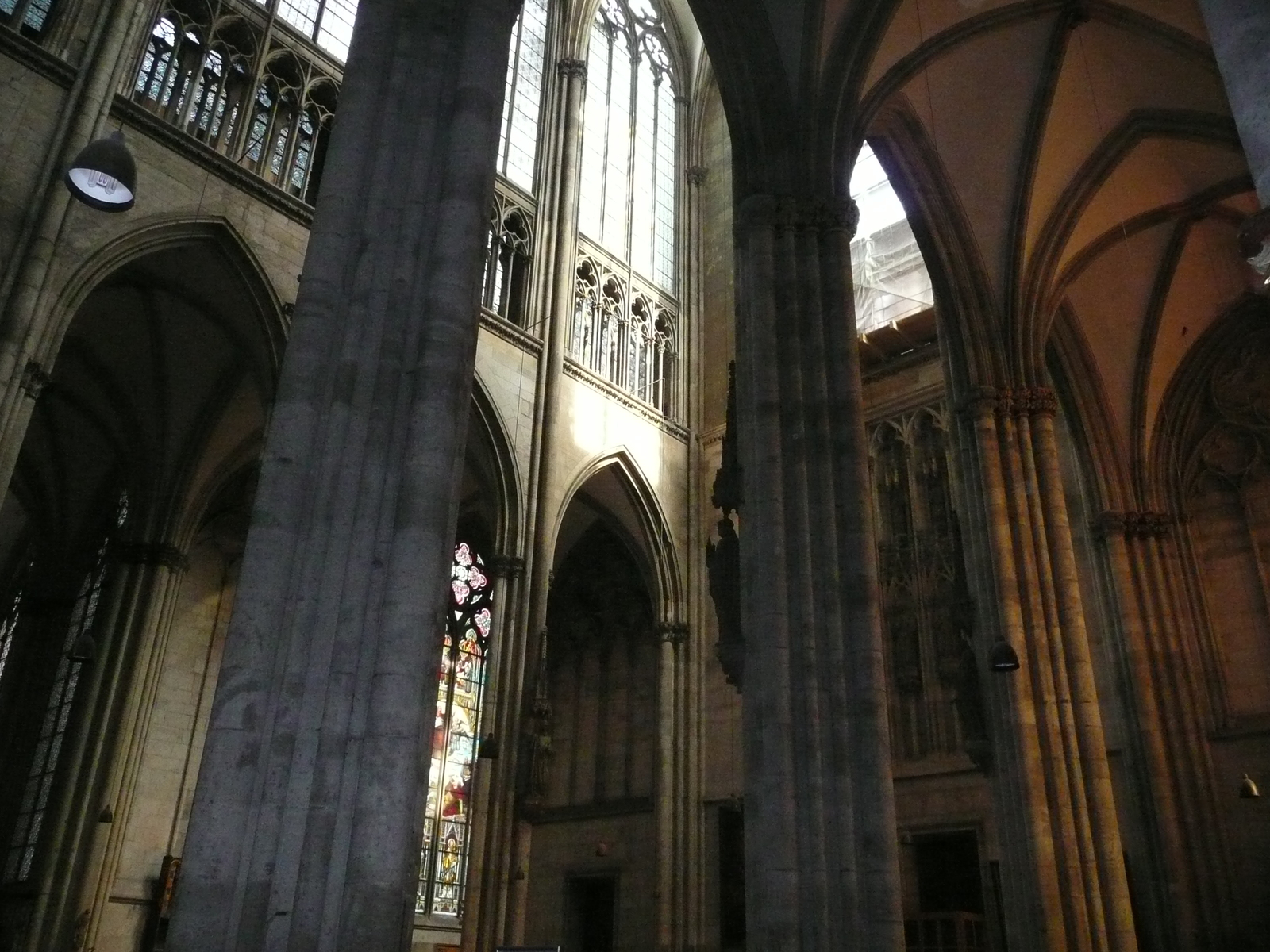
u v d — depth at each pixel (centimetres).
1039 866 1733
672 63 3675
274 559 841
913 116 2055
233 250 2194
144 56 2139
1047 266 2211
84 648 2283
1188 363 2489
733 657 1396
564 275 2869
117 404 2670
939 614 2552
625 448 2952
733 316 3269
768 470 1423
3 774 2812
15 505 3491
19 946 2402
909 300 2884
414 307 962
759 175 1666
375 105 1038
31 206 1823
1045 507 2025
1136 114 2089
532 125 3020
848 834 1238
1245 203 2211
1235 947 2027
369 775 795
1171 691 2239
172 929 729
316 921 755
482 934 2223
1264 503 2347
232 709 792
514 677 2462
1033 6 1900
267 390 2273
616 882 2939
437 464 897
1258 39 658
